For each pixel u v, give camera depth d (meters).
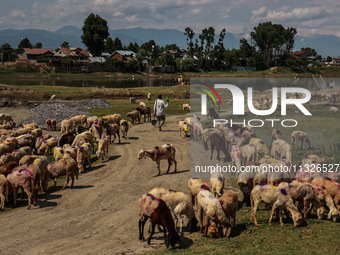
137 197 14.36
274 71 124.31
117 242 10.58
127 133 28.06
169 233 9.54
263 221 11.23
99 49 169.25
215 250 9.30
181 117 35.47
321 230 10.16
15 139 20.16
